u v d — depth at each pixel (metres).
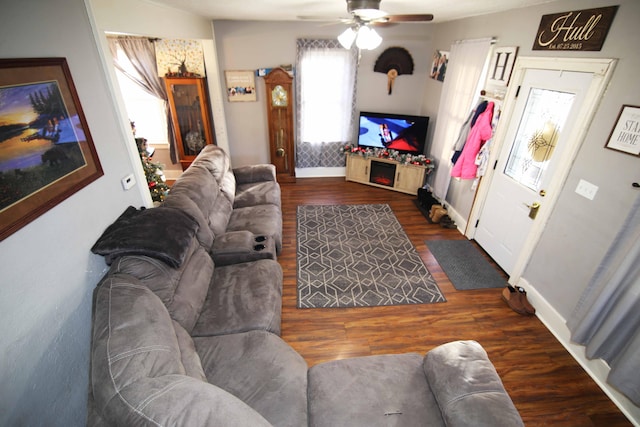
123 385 1.12
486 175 3.37
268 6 2.99
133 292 1.52
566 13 2.27
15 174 1.20
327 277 3.05
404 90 4.99
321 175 5.56
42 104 1.35
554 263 2.46
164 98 4.73
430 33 4.61
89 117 1.74
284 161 5.23
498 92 3.15
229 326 1.92
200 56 4.39
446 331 2.49
